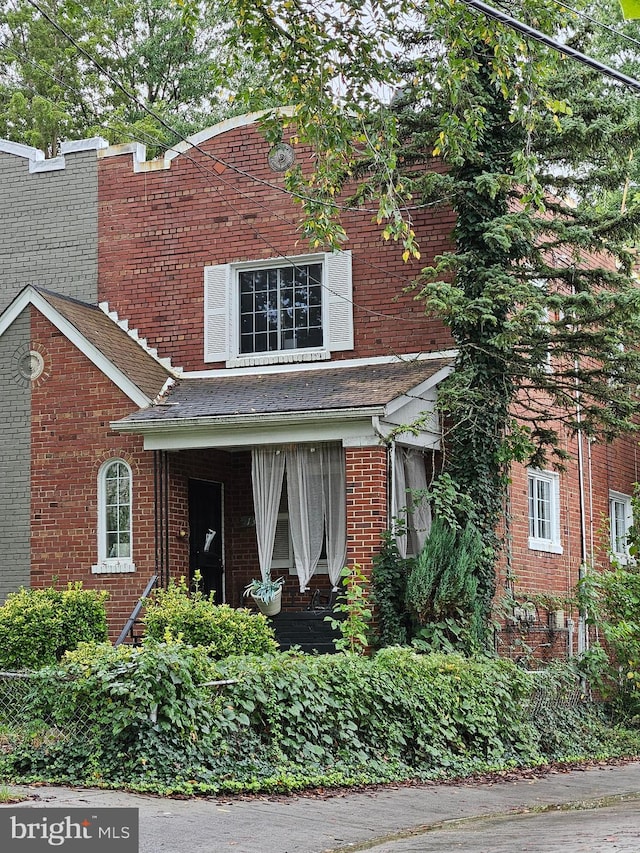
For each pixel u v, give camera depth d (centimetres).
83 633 1572
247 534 1916
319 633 1695
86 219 2067
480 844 908
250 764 1129
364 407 1597
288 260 1933
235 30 1489
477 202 1714
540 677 1634
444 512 1662
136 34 3784
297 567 1714
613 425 1739
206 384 1912
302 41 1423
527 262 1844
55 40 3506
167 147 2025
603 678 1873
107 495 1819
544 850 861
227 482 1934
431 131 1731
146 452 1784
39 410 1862
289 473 1736
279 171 1952
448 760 1358
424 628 1570
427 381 1712
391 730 1305
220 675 1162
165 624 1462
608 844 880
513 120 1463
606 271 1706
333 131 1467
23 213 2106
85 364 1841
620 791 1299
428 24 1502
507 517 1817
